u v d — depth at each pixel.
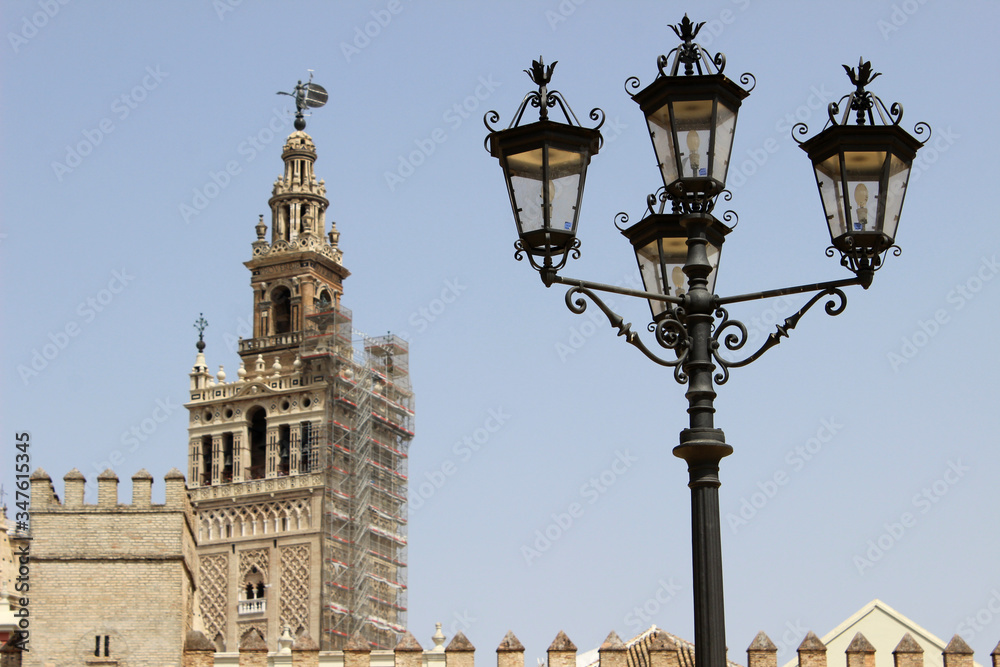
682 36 23.31
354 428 146.12
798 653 56.03
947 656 55.97
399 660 58.00
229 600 140.88
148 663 59.84
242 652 59.38
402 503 152.88
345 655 58.00
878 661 64.19
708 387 22.47
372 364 152.50
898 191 23.03
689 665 60.75
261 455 146.88
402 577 151.12
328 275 154.38
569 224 21.97
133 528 61.22
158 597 60.56
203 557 142.75
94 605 60.31
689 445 22.12
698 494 22.08
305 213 154.88
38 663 59.47
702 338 22.64
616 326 22.25
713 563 21.66
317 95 161.12
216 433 146.12
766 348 22.73
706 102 22.56
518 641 56.31
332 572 140.12
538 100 22.17
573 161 22.16
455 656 56.78
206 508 144.00
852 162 22.77
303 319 149.75
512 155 22.19
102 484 61.66
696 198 22.69
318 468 142.62
